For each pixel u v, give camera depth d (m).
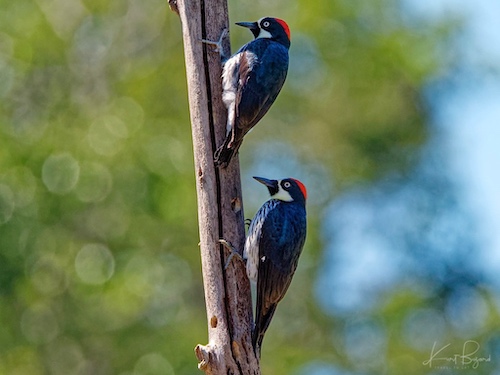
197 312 18.97
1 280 17.27
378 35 21.47
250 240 10.38
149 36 20.92
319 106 22.00
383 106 22.25
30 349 17.84
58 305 17.97
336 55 21.44
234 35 21.17
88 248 18.06
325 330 21.17
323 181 22.16
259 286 10.27
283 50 10.90
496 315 19.84
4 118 18.42
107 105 19.48
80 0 20.50
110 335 18.08
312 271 21.50
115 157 17.77
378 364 19.83
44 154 17.78
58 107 19.28
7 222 17.31
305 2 21.23
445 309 20.77
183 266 18.72
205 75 10.42
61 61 19.64
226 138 10.25
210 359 9.78
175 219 18.00
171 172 17.92
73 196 17.48
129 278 17.88
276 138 22.00
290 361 20.27
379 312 20.33
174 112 19.95
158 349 17.97
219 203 10.16
